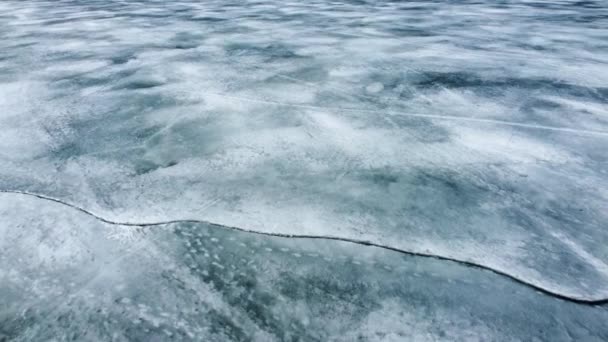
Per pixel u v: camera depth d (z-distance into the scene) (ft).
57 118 8.55
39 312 3.78
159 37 17.67
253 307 3.84
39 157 6.82
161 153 6.93
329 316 3.75
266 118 8.47
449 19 22.15
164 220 5.10
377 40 16.61
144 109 9.05
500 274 4.21
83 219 5.13
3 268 4.31
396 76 11.50
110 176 6.19
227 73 11.91
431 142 7.30
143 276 4.22
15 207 5.37
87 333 3.58
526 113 8.65
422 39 16.83
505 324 3.66
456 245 4.63
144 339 3.52
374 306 3.85
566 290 4.00
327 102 9.43
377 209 5.31
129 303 3.89
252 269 4.31
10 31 19.69
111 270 4.29
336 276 4.21
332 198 5.57
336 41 16.48
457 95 9.86
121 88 10.61
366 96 9.85
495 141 7.34
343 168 6.38
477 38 16.90
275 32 18.65
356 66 12.59
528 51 14.46
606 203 5.43
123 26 20.80
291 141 7.35
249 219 5.11
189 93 10.12
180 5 30.42
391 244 4.65
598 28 18.66
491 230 4.90
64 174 6.25
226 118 8.48
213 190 5.78
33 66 12.89
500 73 11.66
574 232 4.86
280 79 11.28
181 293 4.00
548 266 4.31
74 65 13.01
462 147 7.10
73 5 31.45
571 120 8.23
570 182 5.95
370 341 3.51
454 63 12.85
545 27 19.25
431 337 3.54
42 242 4.70
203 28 19.89
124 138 7.56
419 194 5.65
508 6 27.35
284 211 5.27
